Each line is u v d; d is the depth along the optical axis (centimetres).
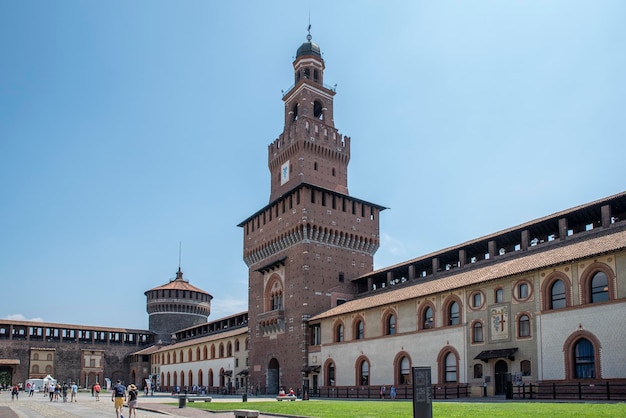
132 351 14412
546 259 4862
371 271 8556
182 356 12350
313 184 8450
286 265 8275
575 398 4272
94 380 13700
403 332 6122
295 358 7738
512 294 4997
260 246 8975
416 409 2205
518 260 5378
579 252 4578
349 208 8506
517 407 3278
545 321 4662
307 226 7938
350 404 4384
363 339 6675
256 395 8275
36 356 13025
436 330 5709
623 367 4041
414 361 5912
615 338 4119
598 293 4344
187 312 14612
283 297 8256
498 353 4953
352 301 7600
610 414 2564
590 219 5603
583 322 4366
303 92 9162
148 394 9762
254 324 8944
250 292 9238
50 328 13375
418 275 7419
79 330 13800
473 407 3409
